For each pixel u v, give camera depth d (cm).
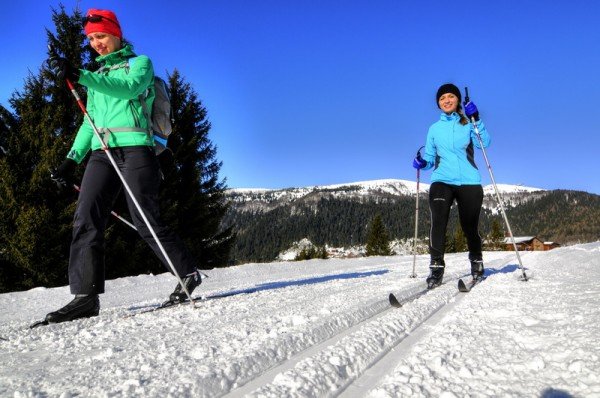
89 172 336
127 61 346
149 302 463
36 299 577
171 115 368
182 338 228
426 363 170
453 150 467
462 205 463
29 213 1153
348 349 184
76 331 265
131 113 341
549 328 218
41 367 190
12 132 1267
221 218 1836
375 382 158
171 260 352
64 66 299
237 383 159
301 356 191
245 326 243
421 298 330
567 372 156
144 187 342
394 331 221
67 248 1250
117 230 1391
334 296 343
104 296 553
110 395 144
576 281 403
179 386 148
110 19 345
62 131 1326
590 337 193
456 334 213
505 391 143
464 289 372
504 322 238
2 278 1214
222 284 645
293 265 994
